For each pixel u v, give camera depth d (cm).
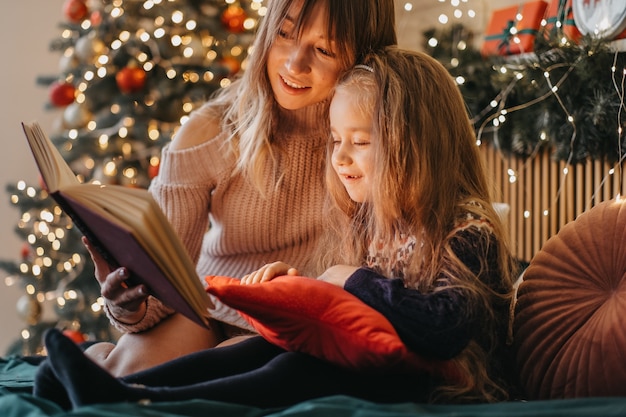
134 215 108
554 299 131
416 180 128
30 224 363
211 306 116
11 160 377
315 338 118
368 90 131
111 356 148
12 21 375
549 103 200
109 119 310
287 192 161
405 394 119
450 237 125
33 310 318
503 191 235
